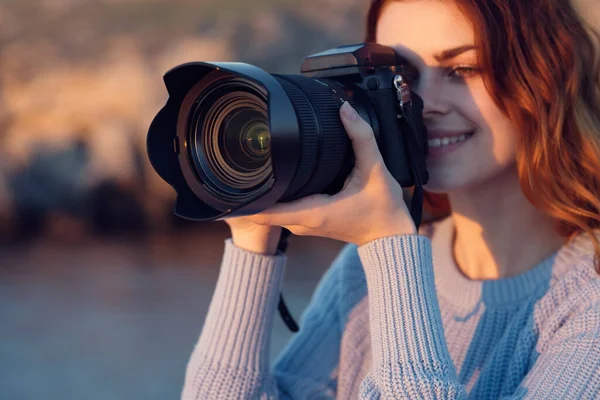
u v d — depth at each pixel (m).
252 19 8.26
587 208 1.60
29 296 6.20
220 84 1.38
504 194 1.68
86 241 7.80
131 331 5.41
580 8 1.72
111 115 8.02
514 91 1.59
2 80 8.27
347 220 1.42
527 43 1.60
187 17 8.46
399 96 1.51
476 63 1.61
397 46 1.69
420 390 1.36
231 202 1.36
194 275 6.70
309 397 1.76
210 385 1.67
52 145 8.01
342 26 8.43
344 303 1.82
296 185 1.34
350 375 1.76
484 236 1.71
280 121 1.26
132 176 7.92
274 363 1.86
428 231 1.90
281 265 1.69
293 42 8.16
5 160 8.00
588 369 1.36
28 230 7.98
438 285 1.75
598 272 1.51
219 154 1.40
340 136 1.39
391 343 1.41
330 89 1.46
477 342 1.63
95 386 4.58
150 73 8.02
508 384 1.51
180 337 5.30
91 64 8.20
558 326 1.49
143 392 4.51
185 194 1.45
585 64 1.66
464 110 1.63
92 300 6.07
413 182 1.54
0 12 9.10
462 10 1.59
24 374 4.76
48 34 8.68
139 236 7.91
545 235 1.66
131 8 8.91
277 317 5.52
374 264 1.44
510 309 1.62
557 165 1.59
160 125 1.44
